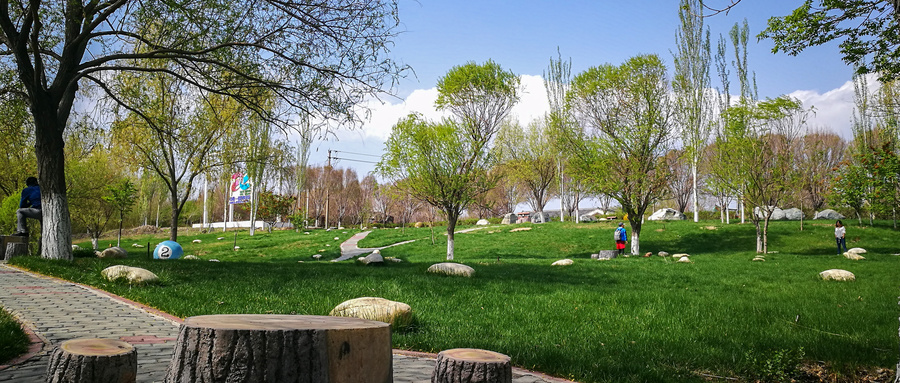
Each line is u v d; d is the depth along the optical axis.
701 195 54.91
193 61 14.62
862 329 8.77
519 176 52.28
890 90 28.95
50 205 14.39
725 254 27.98
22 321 7.01
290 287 12.12
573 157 33.28
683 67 45.88
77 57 14.85
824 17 7.94
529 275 16.47
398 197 30.11
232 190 62.81
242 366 2.27
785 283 15.09
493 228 46.00
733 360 6.63
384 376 2.66
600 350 7.14
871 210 33.38
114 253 17.91
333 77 14.24
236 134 26.02
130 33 14.40
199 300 9.71
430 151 27.64
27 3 14.28
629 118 31.66
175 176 25.11
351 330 2.49
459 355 3.19
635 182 30.19
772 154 29.09
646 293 12.74
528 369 6.16
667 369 6.31
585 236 38.28
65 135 19.94
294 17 13.45
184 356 2.38
